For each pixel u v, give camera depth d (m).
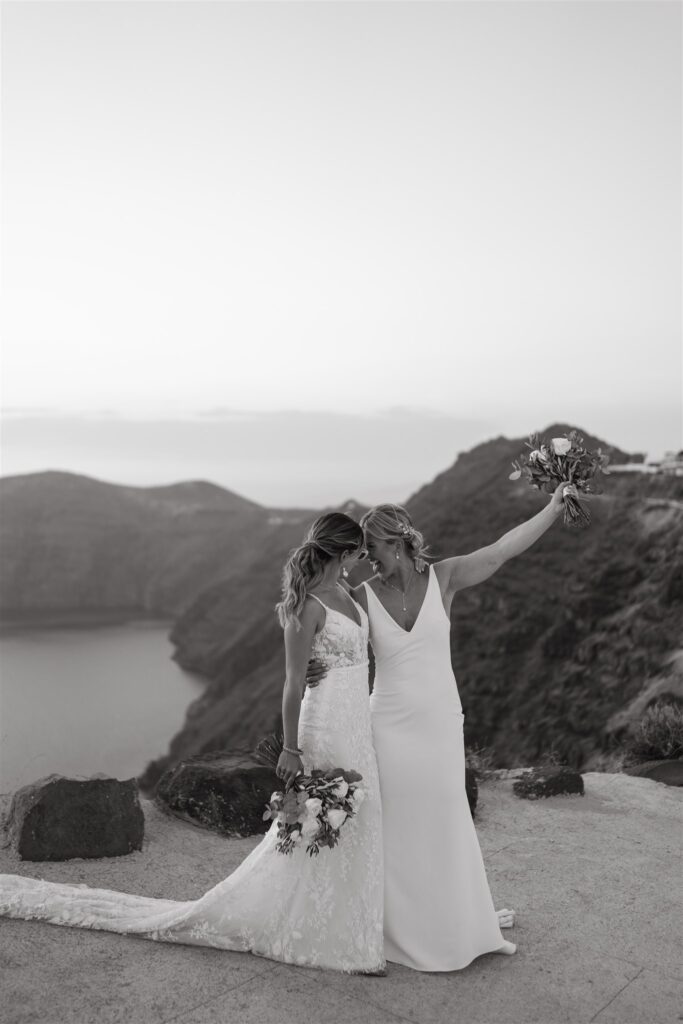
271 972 3.36
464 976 3.43
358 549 3.46
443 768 3.47
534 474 3.74
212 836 5.00
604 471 3.66
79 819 4.59
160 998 3.15
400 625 3.51
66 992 3.18
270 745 3.48
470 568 3.69
